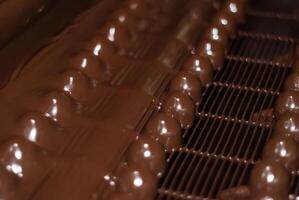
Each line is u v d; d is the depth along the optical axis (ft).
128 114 2.01
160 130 1.89
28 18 2.30
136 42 2.43
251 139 1.94
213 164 1.86
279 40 2.50
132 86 2.15
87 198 1.72
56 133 1.91
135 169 1.73
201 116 2.04
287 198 1.71
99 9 2.64
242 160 1.87
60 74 2.10
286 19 2.66
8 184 1.72
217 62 2.26
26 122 1.87
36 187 1.75
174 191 1.76
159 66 2.27
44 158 1.82
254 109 2.08
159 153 1.80
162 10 2.67
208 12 2.67
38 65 2.19
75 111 2.01
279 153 1.80
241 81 2.22
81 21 2.52
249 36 2.52
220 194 1.75
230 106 2.09
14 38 2.25
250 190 1.72
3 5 2.18
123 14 2.51
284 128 1.91
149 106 2.05
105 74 2.19
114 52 2.31
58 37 2.38
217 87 2.18
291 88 2.10
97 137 1.91
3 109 1.97
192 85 2.07
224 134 1.97
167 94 2.06
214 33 2.36
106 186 1.75
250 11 2.73
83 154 1.85
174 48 2.40
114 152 1.86
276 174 1.71
